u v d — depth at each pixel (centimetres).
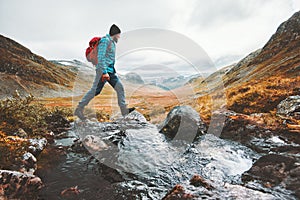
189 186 364
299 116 675
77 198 383
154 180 442
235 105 884
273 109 784
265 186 371
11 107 660
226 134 643
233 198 323
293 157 415
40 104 853
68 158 522
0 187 338
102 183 427
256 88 1001
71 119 813
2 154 441
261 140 570
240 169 464
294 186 354
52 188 406
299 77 1002
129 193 398
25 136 595
